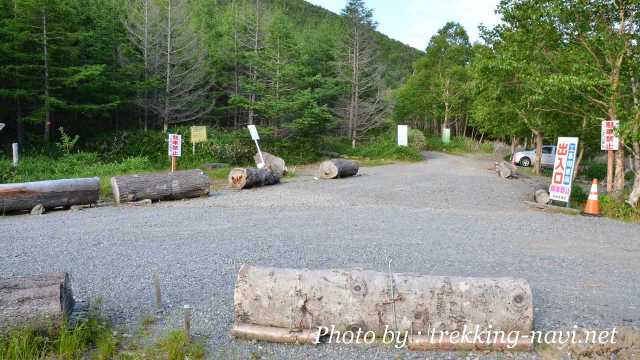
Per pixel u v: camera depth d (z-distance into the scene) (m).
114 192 10.72
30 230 7.70
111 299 4.51
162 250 6.37
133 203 10.51
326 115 25.47
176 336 3.58
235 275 5.26
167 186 11.16
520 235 7.64
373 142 32.00
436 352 3.49
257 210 9.80
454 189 13.83
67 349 3.35
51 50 19.44
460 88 41.53
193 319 4.05
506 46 14.48
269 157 19.28
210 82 28.64
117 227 7.95
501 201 11.66
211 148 21.77
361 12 31.33
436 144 40.41
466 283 3.61
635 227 8.67
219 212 9.53
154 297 4.57
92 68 19.53
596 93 11.73
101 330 3.75
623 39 10.71
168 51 24.09
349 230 7.75
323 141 29.25
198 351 3.40
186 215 9.16
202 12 37.19
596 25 11.34
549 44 12.45
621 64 11.23
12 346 3.23
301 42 31.58
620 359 3.41
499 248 6.68
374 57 32.81
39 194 9.55
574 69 11.30
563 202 11.64
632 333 3.77
